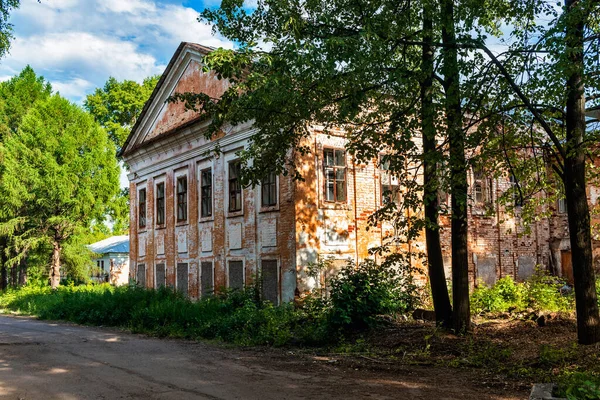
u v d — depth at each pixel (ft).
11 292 113.60
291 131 40.55
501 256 75.92
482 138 34.71
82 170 112.98
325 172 59.21
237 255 65.98
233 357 37.60
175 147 81.30
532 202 43.32
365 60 30.53
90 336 52.90
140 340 49.08
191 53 77.41
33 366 33.68
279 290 58.39
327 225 58.49
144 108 89.20
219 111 38.37
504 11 33.94
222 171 69.56
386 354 36.37
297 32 31.83
